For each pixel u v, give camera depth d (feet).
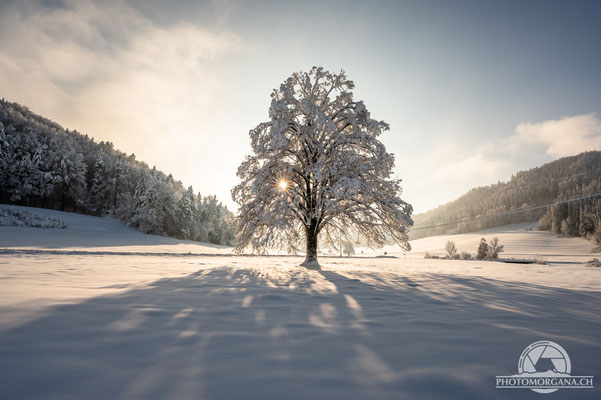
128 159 391.86
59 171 188.65
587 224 292.20
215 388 5.92
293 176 50.57
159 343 8.42
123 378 6.18
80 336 8.57
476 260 114.62
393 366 7.32
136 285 19.66
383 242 53.67
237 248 51.83
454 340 9.62
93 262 40.96
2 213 119.85
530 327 11.59
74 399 5.25
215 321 11.18
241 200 48.39
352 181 40.63
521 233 360.48
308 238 49.60
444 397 5.75
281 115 48.80
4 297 12.92
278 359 7.61
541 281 32.50
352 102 50.34
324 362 7.50
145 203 167.02
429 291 21.93
